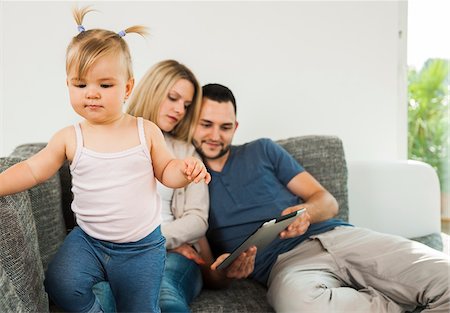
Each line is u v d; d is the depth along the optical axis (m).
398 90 2.31
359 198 1.92
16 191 0.98
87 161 0.99
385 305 1.21
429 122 2.55
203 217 1.49
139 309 1.06
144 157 1.02
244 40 2.06
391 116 2.24
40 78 1.91
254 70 2.08
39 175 0.99
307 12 2.12
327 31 2.14
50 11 1.90
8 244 0.96
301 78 2.13
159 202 1.08
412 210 1.92
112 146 1.01
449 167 2.63
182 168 0.99
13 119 1.91
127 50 1.04
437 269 1.25
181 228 1.42
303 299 1.21
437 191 1.94
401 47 2.30
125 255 1.03
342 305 1.18
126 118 1.06
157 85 1.53
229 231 1.55
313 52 2.13
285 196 1.60
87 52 0.97
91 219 1.02
